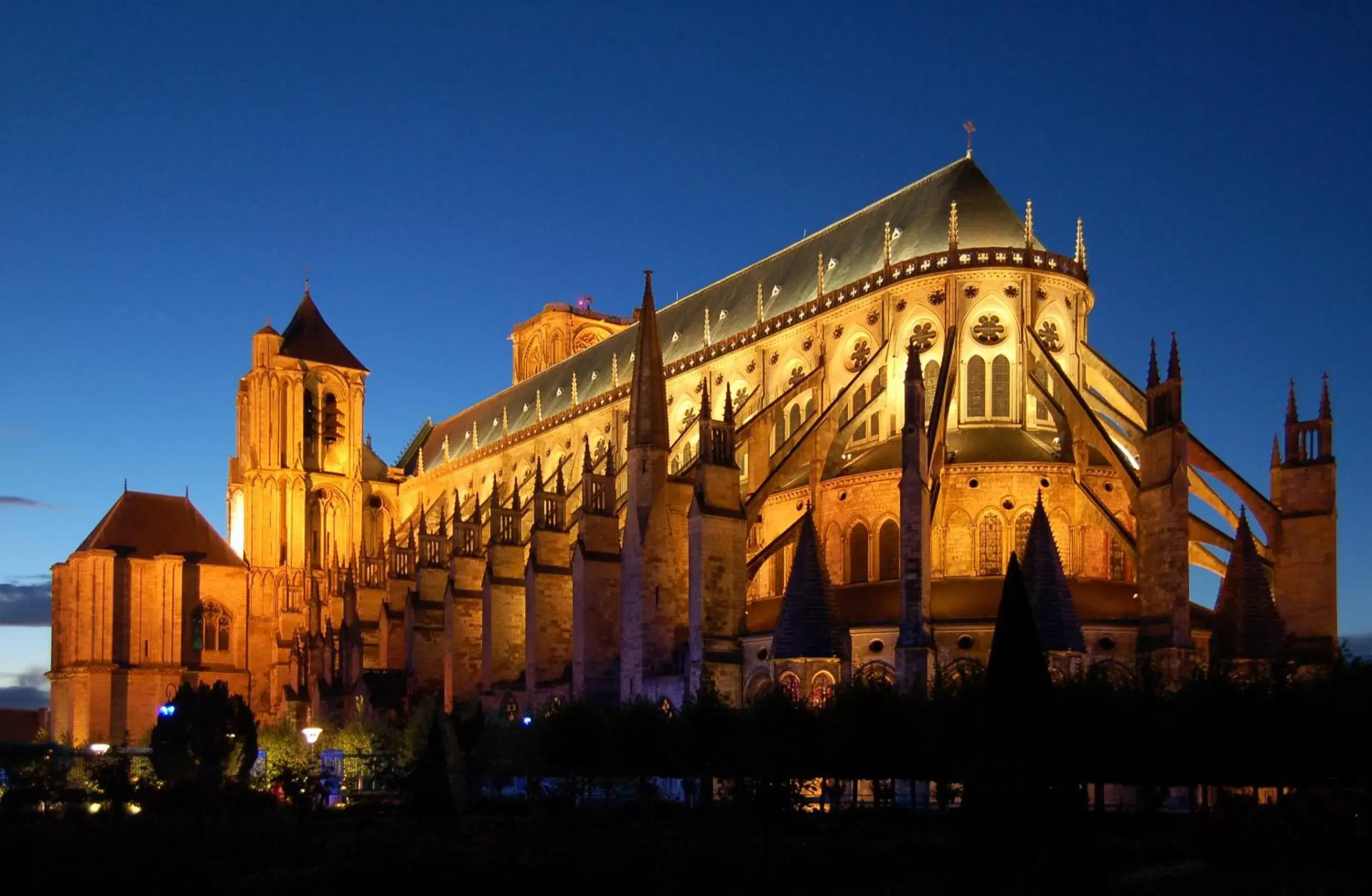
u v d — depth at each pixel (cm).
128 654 15025
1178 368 8150
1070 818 4303
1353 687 6281
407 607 13075
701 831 6109
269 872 5300
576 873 5084
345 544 17362
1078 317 10506
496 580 11631
